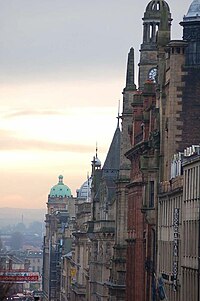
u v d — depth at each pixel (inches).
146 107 6392.7
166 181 5664.4
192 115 5693.9
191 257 4904.0
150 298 6003.9
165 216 5600.4
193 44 5703.7
